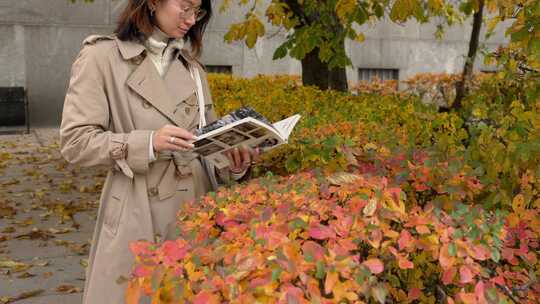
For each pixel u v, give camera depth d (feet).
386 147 10.87
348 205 6.59
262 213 6.14
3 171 27.37
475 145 10.02
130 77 7.77
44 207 21.17
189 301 5.29
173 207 7.92
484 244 6.18
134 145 7.34
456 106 19.54
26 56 42.45
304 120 14.53
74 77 7.76
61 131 7.64
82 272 15.23
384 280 6.44
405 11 13.26
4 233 18.17
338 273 5.23
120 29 7.90
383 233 6.19
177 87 8.06
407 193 9.39
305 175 7.97
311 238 6.15
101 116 7.66
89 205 21.62
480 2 16.89
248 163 8.18
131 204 7.79
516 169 9.35
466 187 9.07
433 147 10.24
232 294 4.95
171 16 7.73
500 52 11.78
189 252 5.60
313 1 18.95
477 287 5.75
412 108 14.43
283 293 4.88
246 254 5.29
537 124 9.72
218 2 45.85
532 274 7.98
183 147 7.31
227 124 7.27
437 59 52.75
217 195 7.22
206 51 46.55
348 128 13.24
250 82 29.99
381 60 51.39
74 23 43.06
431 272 7.30
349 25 17.89
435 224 6.23
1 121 40.65
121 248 7.69
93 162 7.51
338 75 25.52
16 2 41.81
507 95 11.42
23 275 14.73
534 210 8.99
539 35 9.73
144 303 7.65
